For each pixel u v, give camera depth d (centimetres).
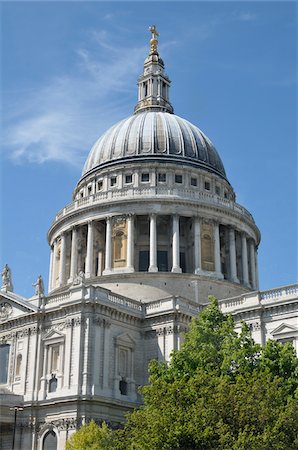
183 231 10644
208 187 11319
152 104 12912
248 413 4628
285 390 5153
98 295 8031
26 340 8306
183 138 11556
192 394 4950
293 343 7469
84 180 11669
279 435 4481
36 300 8425
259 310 7856
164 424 4675
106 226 10562
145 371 8225
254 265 11231
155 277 9656
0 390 8050
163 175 11044
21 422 7756
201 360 5834
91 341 7719
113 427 7494
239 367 5669
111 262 10138
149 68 13375
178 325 8206
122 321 8250
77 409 7350
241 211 11131
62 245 10962
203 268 10206
